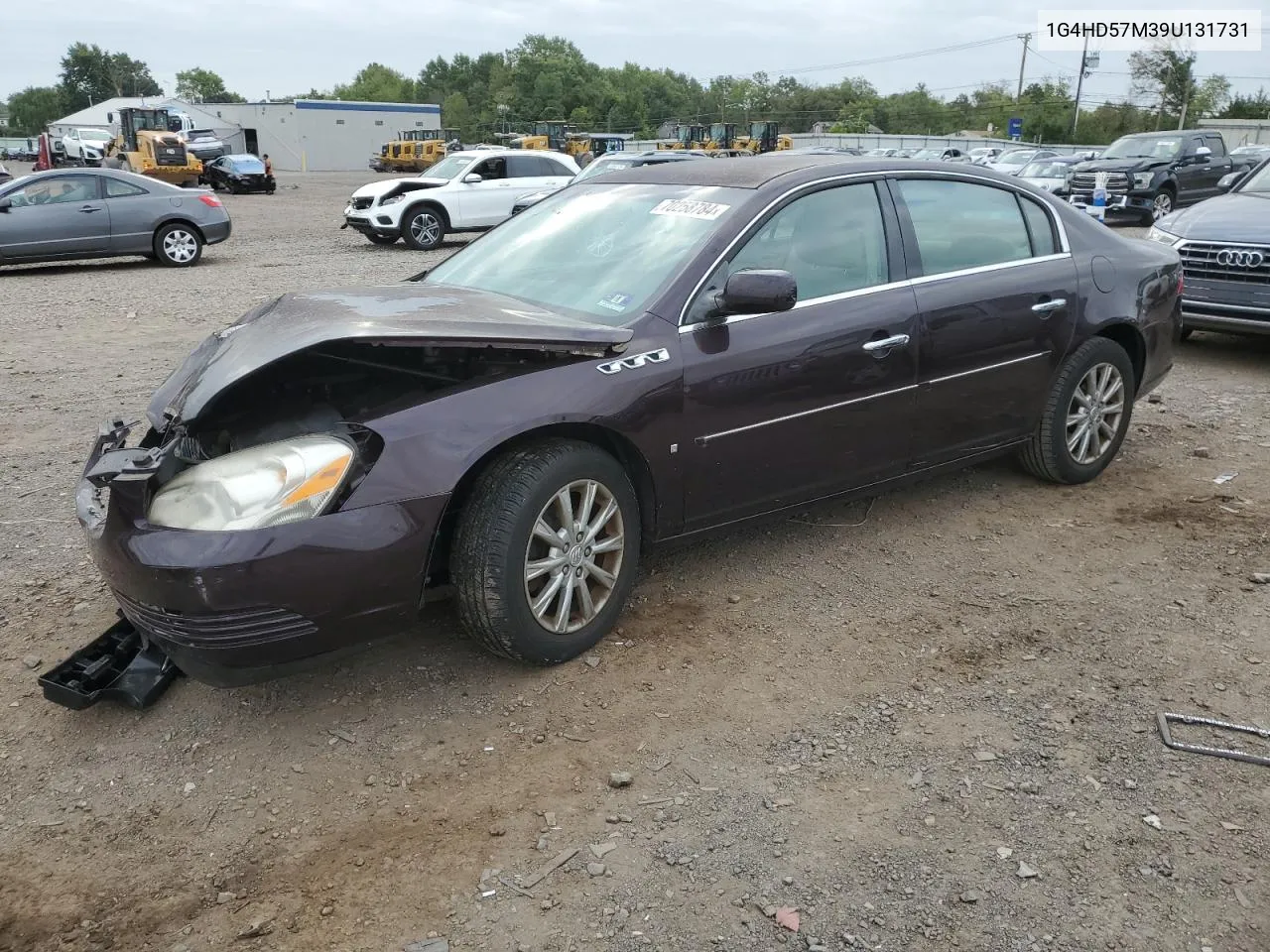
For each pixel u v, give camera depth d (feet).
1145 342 16.92
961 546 14.44
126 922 7.83
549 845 8.55
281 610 9.16
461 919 7.77
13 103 487.20
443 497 9.79
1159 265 17.17
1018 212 15.34
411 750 9.86
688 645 11.73
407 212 56.44
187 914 7.90
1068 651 11.60
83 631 12.10
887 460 13.79
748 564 13.85
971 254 14.52
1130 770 9.46
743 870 8.23
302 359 11.39
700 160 14.79
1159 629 12.09
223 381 9.77
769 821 8.80
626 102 444.14
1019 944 7.47
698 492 11.98
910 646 11.73
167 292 39.58
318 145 224.74
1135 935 7.55
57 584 13.33
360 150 229.66
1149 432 20.12
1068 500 16.26
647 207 13.38
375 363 10.79
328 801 9.15
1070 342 15.57
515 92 442.91
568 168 61.62
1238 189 29.27
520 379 10.46
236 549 8.91
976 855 8.38
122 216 47.19
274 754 9.82
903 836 8.61
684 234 12.39
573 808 9.00
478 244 15.03
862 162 13.80
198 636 9.05
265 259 52.06
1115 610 12.56
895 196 13.76
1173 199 66.13
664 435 11.35
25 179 45.93
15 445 19.22
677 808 8.97
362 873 8.29
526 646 10.68
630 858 8.38
